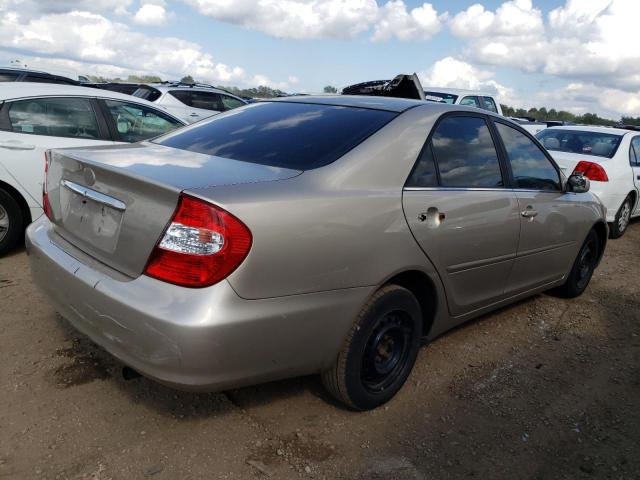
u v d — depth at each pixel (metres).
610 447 2.80
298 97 3.62
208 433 2.61
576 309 4.79
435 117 3.20
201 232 2.12
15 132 4.84
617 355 3.92
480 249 3.32
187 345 2.09
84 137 5.29
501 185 3.60
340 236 2.46
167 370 2.15
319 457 2.52
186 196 2.15
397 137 2.90
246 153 2.82
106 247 2.44
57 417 2.62
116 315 2.25
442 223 2.99
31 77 10.38
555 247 4.24
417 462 2.55
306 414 2.84
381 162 2.77
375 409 2.96
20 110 4.91
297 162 2.67
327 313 2.46
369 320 2.67
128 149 2.96
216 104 12.41
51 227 2.97
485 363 3.63
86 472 2.29
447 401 3.11
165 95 11.69
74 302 2.50
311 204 2.38
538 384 3.40
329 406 2.93
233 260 2.13
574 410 3.13
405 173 2.87
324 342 2.51
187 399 2.86
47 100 5.09
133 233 2.30
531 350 3.89
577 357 3.84
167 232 2.17
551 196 4.11
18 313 3.69
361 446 2.63
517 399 3.20
